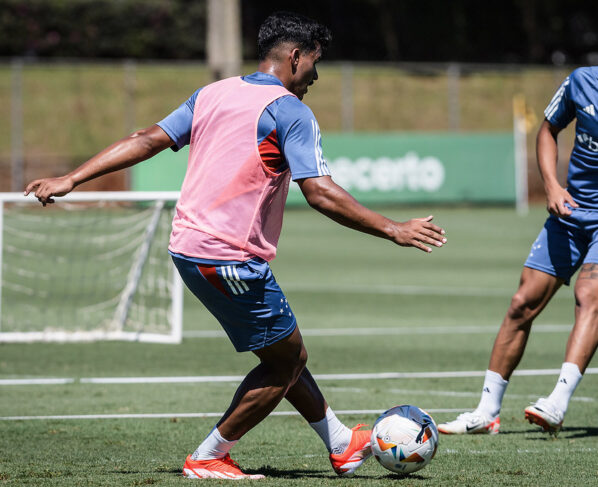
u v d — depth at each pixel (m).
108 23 129.38
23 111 112.44
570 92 19.48
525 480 15.30
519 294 20.19
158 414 22.47
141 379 27.69
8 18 125.50
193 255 14.28
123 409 23.14
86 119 113.56
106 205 42.78
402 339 35.66
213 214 14.23
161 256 56.78
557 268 19.95
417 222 13.47
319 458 17.56
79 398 24.69
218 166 14.26
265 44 14.87
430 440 15.25
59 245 61.09
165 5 131.00
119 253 57.53
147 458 17.42
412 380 27.44
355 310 43.34
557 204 19.27
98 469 16.11
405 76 123.94
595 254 19.31
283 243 73.38
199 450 15.23
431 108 122.69
